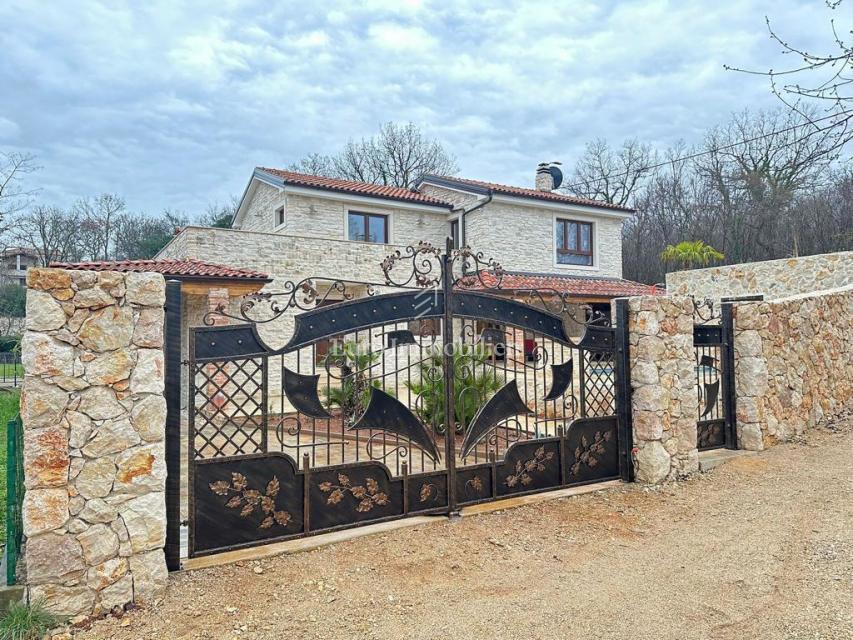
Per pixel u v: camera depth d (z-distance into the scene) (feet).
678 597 11.94
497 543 14.66
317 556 13.29
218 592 11.49
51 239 117.29
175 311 12.28
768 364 24.58
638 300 20.22
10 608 10.14
